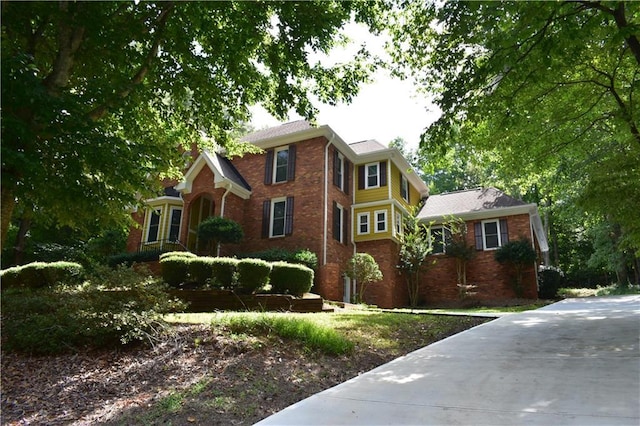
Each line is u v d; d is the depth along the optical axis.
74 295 6.89
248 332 6.11
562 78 9.49
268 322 6.32
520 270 18.77
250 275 10.80
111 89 6.64
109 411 3.73
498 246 19.97
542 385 3.66
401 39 8.93
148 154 7.29
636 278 25.00
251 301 10.31
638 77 9.52
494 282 19.50
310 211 16.97
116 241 18.97
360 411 3.21
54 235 21.62
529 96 9.40
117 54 7.54
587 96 9.86
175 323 6.63
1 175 5.09
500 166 12.38
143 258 16.19
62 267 11.70
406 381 4.10
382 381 4.14
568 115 10.22
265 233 17.45
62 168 5.56
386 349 6.26
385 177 19.64
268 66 9.33
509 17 6.36
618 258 23.42
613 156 8.69
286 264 11.60
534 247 21.06
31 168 4.83
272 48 8.85
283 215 17.61
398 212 20.22
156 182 8.20
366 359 5.63
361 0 8.55
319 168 17.38
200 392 4.09
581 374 3.96
